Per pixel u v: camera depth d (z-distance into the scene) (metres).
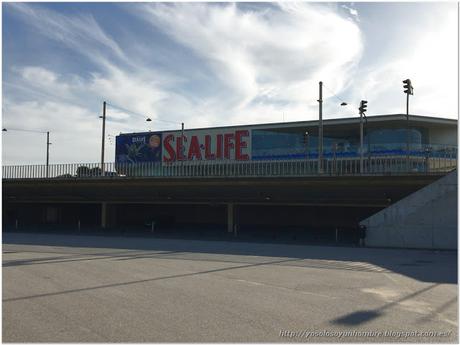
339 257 20.73
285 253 22.56
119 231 42.72
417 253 23.41
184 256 20.30
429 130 61.59
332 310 9.08
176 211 53.09
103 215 48.12
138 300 9.98
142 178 41.62
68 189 45.94
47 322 7.99
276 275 14.24
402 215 27.73
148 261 18.03
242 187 39.19
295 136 54.44
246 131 56.56
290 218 48.00
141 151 62.62
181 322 8.01
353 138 62.28
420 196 27.42
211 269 15.62
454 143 61.31
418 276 14.38
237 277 13.69
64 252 21.75
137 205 55.06
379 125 59.00
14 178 46.59
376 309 9.23
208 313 8.71
